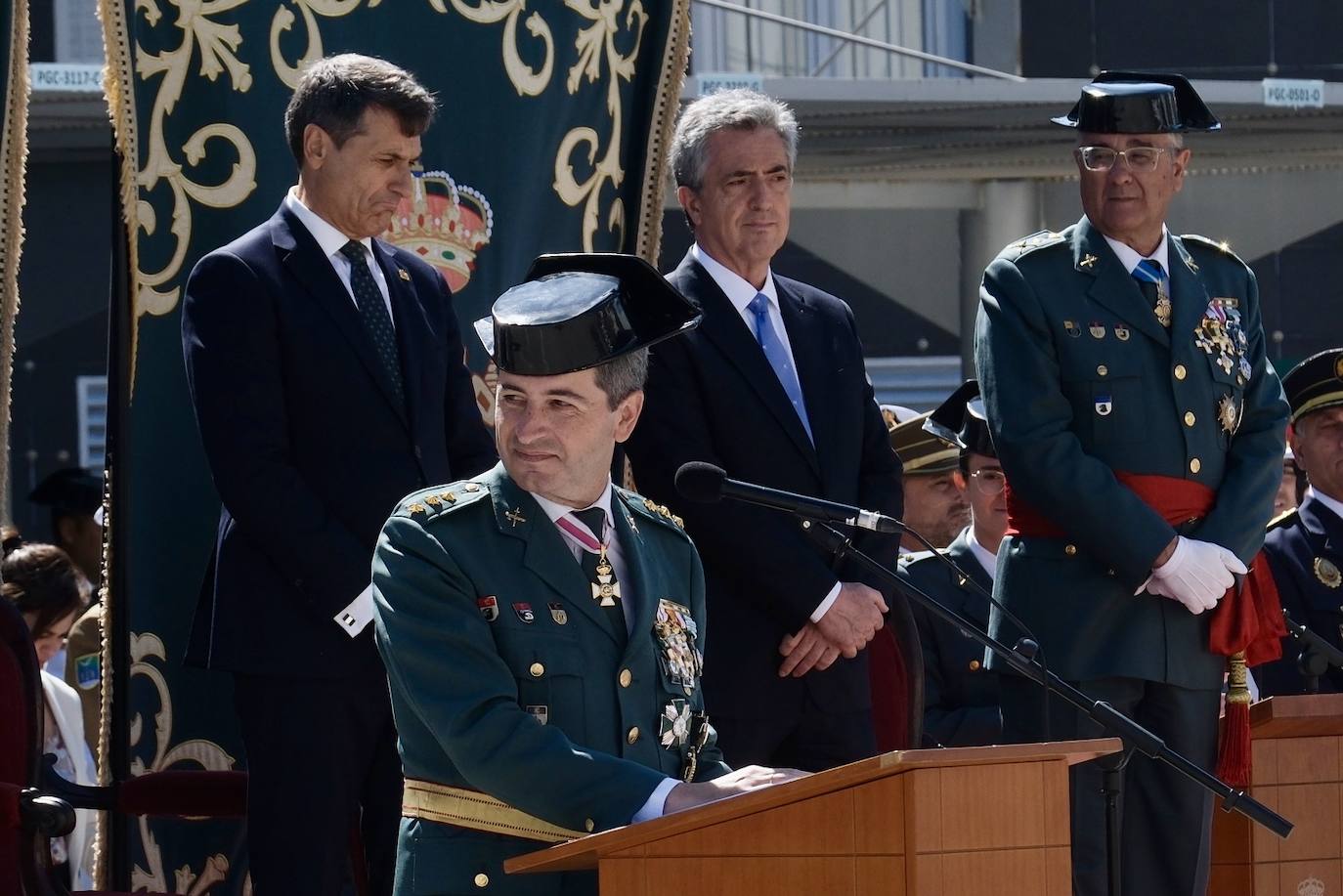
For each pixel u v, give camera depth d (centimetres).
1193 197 3003
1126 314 1213
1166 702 1189
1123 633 1182
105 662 1223
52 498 1998
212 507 1245
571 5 1364
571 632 816
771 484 1198
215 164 1251
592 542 833
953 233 2922
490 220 1334
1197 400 1210
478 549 816
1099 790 1183
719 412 1202
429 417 1132
